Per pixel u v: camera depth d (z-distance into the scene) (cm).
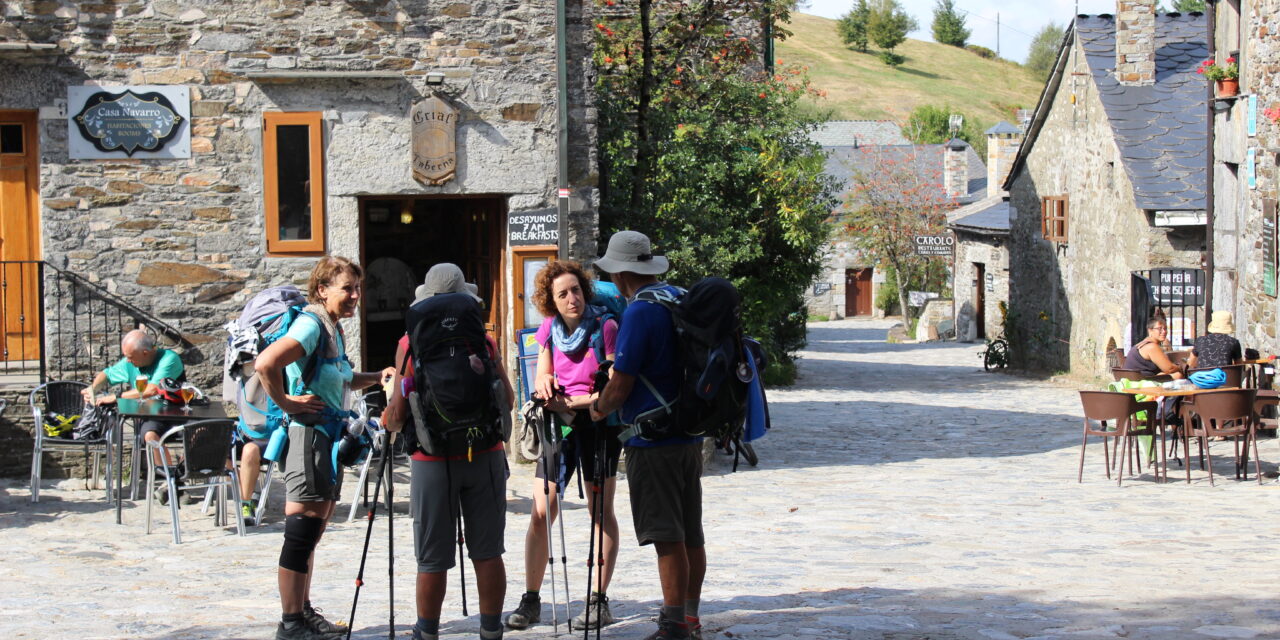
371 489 1091
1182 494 1088
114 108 1107
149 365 996
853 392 2353
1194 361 1326
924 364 3191
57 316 1108
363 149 1152
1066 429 1673
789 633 542
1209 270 1788
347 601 676
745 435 541
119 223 1115
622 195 1574
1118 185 2316
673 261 1708
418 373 518
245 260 1137
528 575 603
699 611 614
